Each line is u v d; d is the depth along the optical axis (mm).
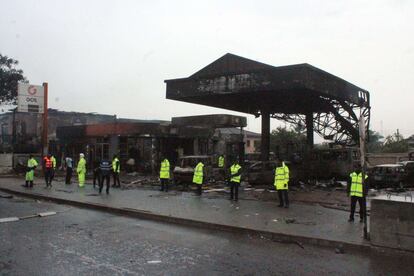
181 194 18953
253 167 24203
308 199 17266
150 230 10930
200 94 26766
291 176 24219
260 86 24062
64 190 20562
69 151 37500
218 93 25891
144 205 14984
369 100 32781
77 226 11352
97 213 14055
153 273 6914
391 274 7156
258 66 26375
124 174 31500
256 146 67875
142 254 8219
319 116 35281
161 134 33344
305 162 27375
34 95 30812
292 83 22812
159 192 19859
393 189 22609
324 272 7211
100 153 34406
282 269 7328
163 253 8336
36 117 50750
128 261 7656
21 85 30297
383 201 8812
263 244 9445
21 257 7805
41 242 9141
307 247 9211
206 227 11477
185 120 39906
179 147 35469
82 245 8906
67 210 14602
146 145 33844
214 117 38188
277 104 32125
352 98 29422
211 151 37688
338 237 9617
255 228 10633
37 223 11719
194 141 36219
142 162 33531
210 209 14039
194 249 8781
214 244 9328
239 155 38750
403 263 7906
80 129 35688
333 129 34500
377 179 24188
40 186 22812
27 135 46156
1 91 41906
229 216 12547
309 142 34812
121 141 33281
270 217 12453
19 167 33531
